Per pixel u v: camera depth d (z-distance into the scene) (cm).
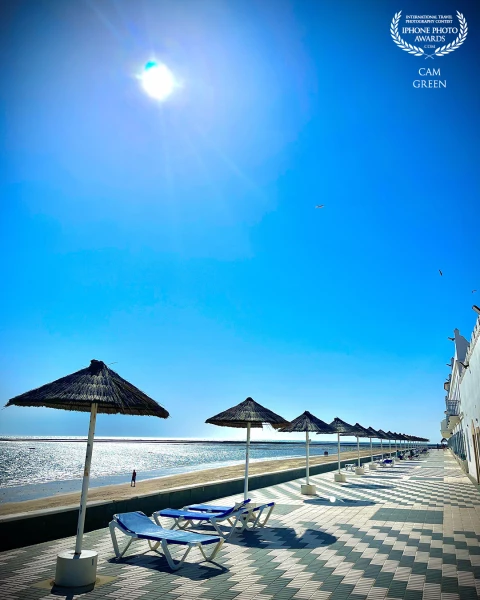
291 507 1035
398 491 1400
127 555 594
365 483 1645
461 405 2434
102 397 502
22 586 464
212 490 1117
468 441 2036
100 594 444
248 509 769
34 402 498
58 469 5003
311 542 685
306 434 1322
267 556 600
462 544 674
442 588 472
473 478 1791
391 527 806
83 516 494
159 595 444
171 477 3088
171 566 533
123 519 591
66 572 465
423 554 614
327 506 1057
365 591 462
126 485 2631
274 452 11575
